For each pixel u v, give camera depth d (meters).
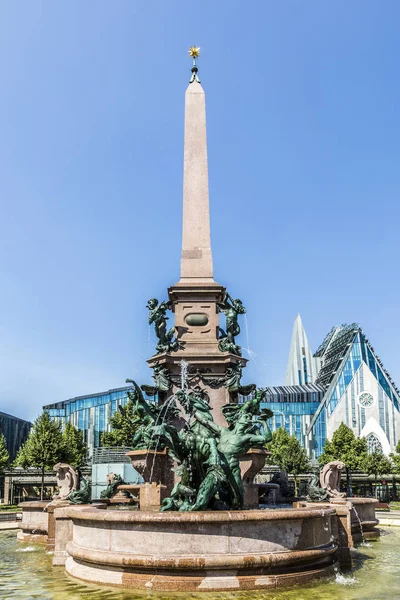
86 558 12.51
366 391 125.25
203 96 26.44
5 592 11.45
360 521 21.97
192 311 22.73
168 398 21.31
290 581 11.93
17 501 66.44
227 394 21.45
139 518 11.79
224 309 23.23
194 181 25.06
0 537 23.91
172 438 14.73
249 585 11.47
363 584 12.33
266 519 11.97
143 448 20.25
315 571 12.55
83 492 18.52
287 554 12.04
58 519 15.56
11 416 119.88
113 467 53.09
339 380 126.75
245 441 14.91
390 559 16.45
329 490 21.75
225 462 14.40
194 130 25.81
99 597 10.83
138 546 11.86
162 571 11.55
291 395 128.00
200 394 21.25
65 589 11.65
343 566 14.82
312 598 10.84
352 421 123.81
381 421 123.81
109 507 22.52
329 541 13.58
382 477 84.25
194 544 11.62
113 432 66.69
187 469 14.41
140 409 20.50
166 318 22.91
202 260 23.97
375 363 127.44
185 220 24.53
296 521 12.52
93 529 12.75
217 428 15.23
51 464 56.22
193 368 21.66
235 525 11.80
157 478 19.59
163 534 11.72
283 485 25.98
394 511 41.09
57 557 15.30
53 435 57.19
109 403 118.94
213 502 13.88
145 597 10.82
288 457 78.50
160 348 22.17
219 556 11.50
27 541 21.30
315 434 122.75
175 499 14.16
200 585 11.28
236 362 21.84
